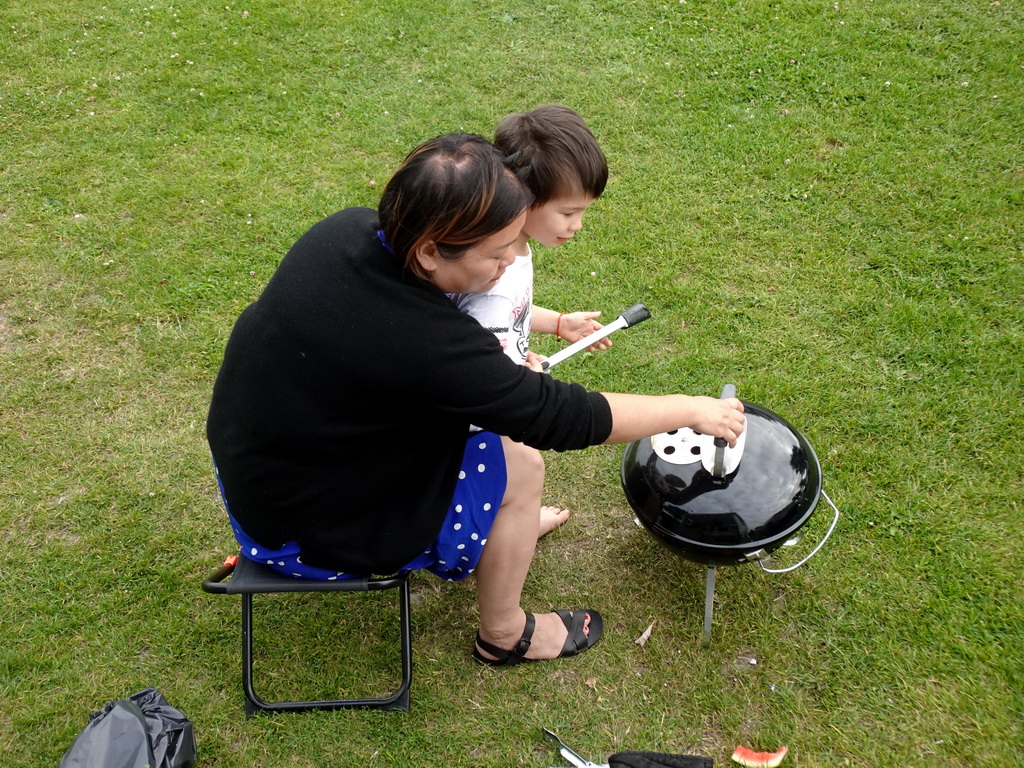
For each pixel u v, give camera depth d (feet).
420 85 14.35
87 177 12.51
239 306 10.53
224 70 14.82
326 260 4.80
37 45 15.52
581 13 15.94
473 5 16.33
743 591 7.57
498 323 6.00
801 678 6.96
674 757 6.18
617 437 5.33
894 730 6.58
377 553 5.57
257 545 5.71
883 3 15.58
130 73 14.79
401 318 4.64
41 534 8.14
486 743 6.71
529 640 7.00
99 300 10.58
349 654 7.31
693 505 6.31
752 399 9.20
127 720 6.06
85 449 8.89
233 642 7.36
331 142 13.21
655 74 14.30
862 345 9.70
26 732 6.67
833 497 8.19
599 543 8.14
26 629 7.37
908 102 13.25
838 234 11.14
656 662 7.16
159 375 9.68
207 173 12.60
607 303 10.43
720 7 15.80
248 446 5.15
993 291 10.18
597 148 6.36
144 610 7.53
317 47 15.37
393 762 6.57
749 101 13.62
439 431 5.31
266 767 6.54
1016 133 12.52
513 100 13.94
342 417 4.96
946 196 11.54
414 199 4.36
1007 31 14.69
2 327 10.21
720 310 10.25
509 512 6.15
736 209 11.62
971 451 8.52
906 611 7.29
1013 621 7.11
